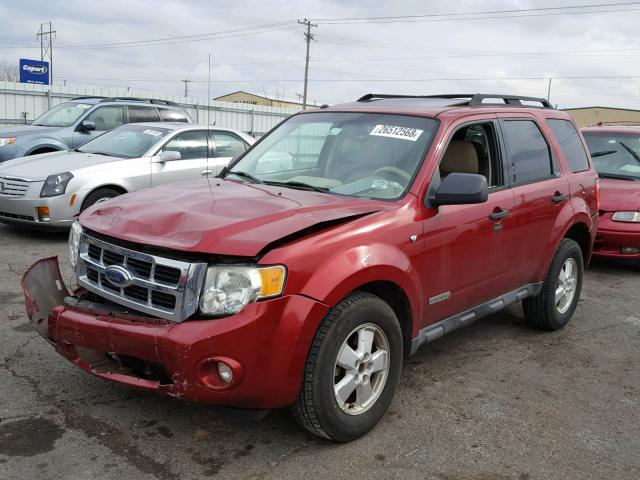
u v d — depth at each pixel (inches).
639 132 350.9
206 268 113.8
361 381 131.5
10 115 773.3
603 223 300.7
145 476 116.3
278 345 113.9
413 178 147.8
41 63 1344.7
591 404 157.6
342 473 120.5
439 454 129.4
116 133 365.7
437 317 155.6
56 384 152.4
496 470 124.6
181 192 146.0
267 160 174.7
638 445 137.6
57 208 300.4
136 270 121.6
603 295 268.1
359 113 174.4
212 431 133.8
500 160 176.2
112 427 133.3
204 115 1031.0
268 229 118.9
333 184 154.6
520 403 156.0
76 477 114.7
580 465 128.1
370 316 129.3
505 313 232.5
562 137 213.8
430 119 161.6
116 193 321.7
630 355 194.9
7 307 206.8
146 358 115.6
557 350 195.8
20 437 127.6
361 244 127.7
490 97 186.1
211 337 110.0
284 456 125.6
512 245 176.6
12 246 299.1
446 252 150.7
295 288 115.6
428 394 158.6
